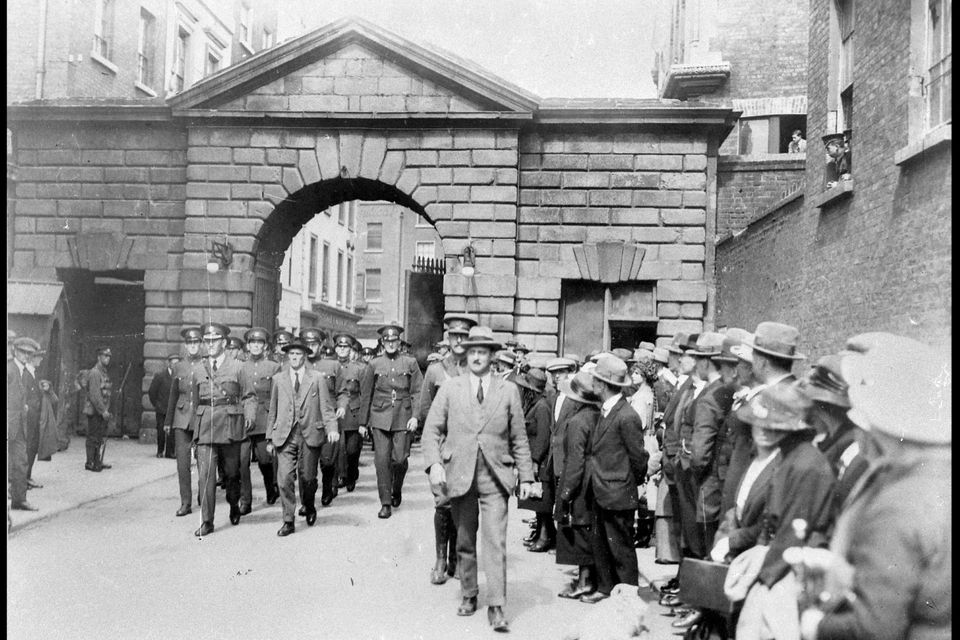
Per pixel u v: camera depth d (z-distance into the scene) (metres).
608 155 16.59
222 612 5.74
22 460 8.92
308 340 12.79
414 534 8.42
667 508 6.78
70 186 16.95
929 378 2.50
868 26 10.10
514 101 16.08
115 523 8.76
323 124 16.45
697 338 6.58
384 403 9.69
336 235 35.06
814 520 3.31
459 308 16.22
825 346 11.28
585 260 16.47
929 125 8.66
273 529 8.66
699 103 16.11
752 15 20.36
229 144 16.53
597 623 5.22
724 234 18.48
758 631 3.23
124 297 17.80
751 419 3.79
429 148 16.39
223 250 16.31
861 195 10.14
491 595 5.43
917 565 2.16
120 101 16.64
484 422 5.73
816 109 12.24
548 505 7.64
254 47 25.48
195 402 8.69
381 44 16.08
